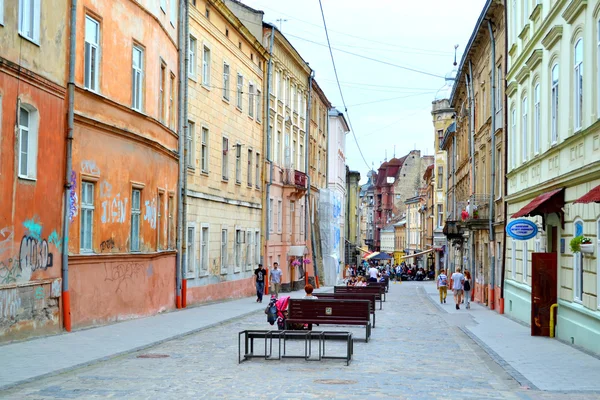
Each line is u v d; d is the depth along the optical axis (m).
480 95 40.50
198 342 18.58
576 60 18.97
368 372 13.63
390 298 44.97
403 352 17.11
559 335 20.41
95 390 11.26
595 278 16.92
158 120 26.61
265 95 47.25
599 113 16.59
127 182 23.47
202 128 34.72
